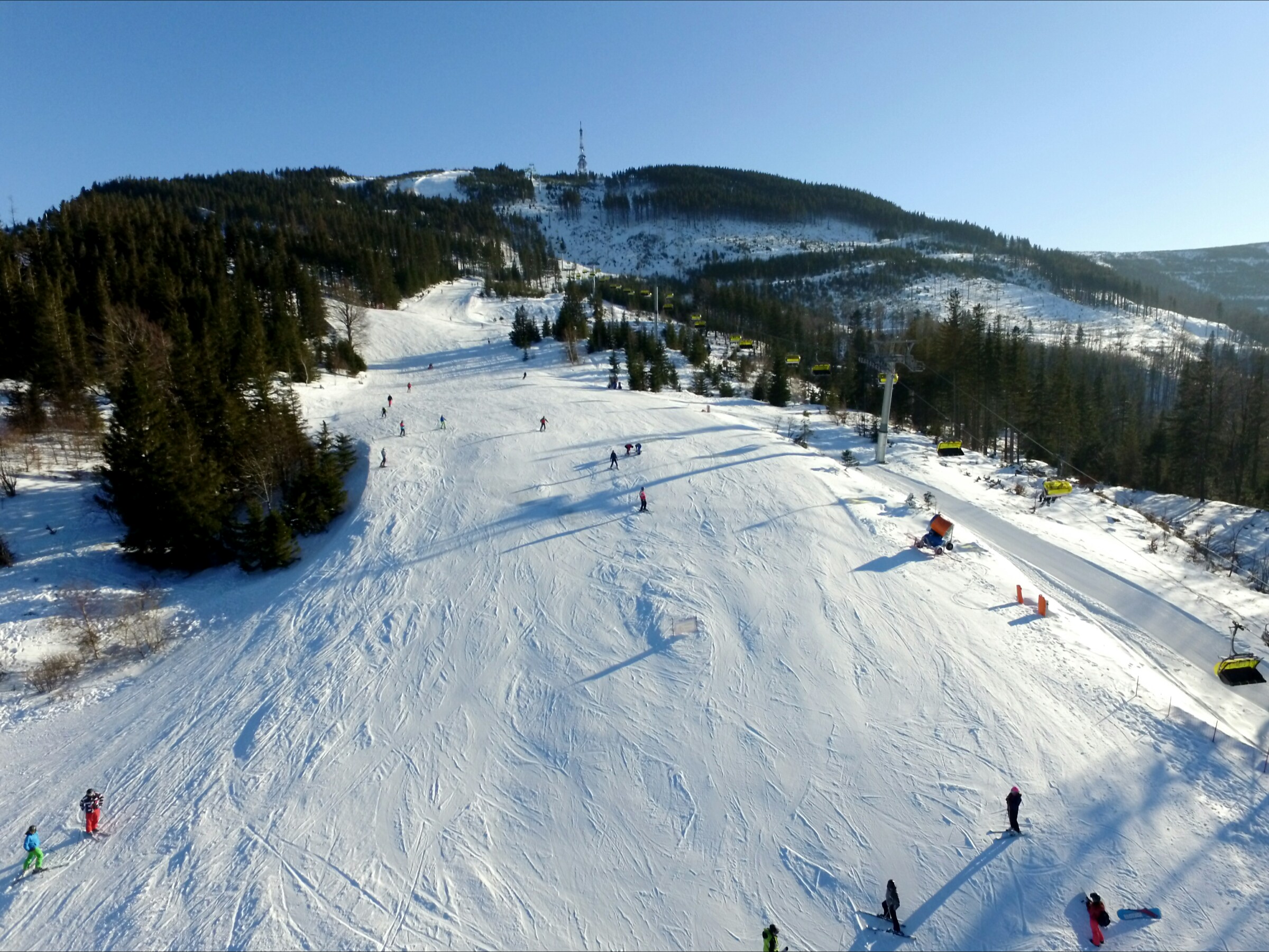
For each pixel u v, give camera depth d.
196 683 24.14
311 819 17.45
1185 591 27.84
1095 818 16.30
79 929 14.89
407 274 123.31
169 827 17.56
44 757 20.94
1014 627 24.08
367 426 50.81
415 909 14.90
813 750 18.83
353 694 22.38
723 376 76.44
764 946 13.52
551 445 44.31
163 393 38.50
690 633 23.95
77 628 27.28
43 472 38.34
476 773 18.73
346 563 31.27
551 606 26.52
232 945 14.22
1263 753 18.45
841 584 26.80
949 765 18.00
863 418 59.81
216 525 33.12
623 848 16.30
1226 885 14.59
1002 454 56.03
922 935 13.91
